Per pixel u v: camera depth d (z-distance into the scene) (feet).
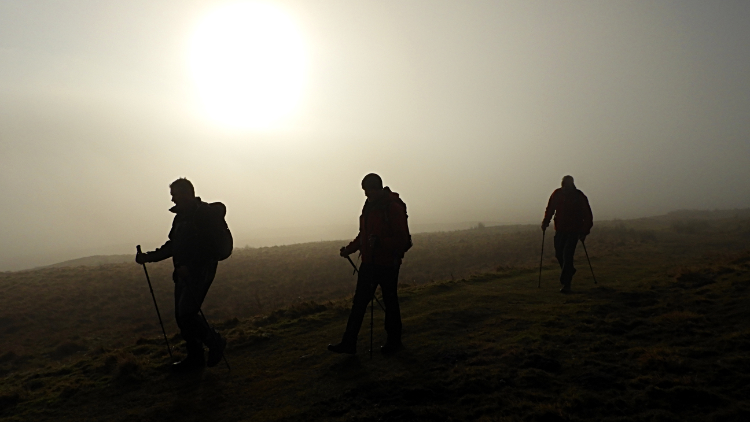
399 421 11.98
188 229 16.14
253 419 12.85
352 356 17.52
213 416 13.28
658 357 14.57
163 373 17.17
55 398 15.48
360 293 17.38
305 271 78.74
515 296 27.35
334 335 20.99
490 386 13.78
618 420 11.14
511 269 41.70
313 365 16.93
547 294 27.86
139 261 17.13
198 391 15.23
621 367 14.46
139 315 53.83
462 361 16.12
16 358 38.68
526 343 17.56
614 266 41.19
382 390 13.99
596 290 27.99
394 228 16.94
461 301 26.27
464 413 12.21
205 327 16.51
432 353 17.20
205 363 17.79
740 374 12.87
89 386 16.31
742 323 17.62
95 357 20.59
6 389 17.26
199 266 16.37
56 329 48.03
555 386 13.50
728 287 23.41
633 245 71.20
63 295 60.39
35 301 57.11
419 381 14.44
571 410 11.78
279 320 24.84
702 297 22.34
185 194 16.42
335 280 71.67
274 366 17.21
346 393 13.96
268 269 80.69
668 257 49.37
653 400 11.94
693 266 34.45
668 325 18.38
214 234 16.35
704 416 10.94
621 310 21.99
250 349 19.66
